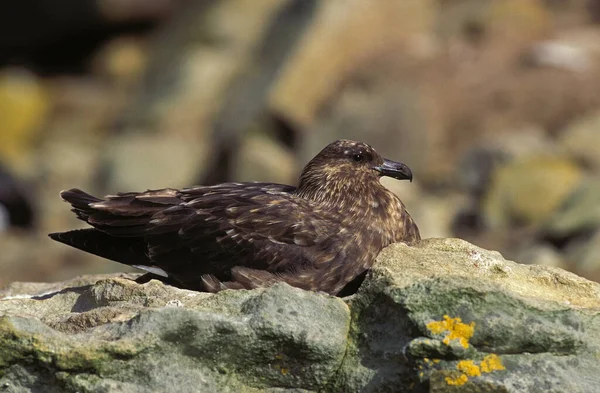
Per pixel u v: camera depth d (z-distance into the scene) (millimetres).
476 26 23250
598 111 20875
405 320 6406
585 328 6434
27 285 8617
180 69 27062
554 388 6195
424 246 7219
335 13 23297
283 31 24188
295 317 6535
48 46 31203
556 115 21000
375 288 6578
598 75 21547
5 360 6520
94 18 30422
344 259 7945
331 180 8383
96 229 8133
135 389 6469
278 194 8281
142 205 8062
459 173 19781
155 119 26078
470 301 6348
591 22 23812
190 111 26000
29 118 28422
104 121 28047
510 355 6324
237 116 23500
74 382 6469
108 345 6434
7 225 22062
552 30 23359
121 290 7188
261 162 21703
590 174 18594
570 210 16469
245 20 27703
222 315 6559
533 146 19656
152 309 6559
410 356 6305
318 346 6461
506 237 17234
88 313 6887
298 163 21625
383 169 8586
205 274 7887
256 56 24625
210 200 8062
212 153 23438
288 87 22625
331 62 22984
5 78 29797
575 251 15477
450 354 6246
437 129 21031
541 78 21547
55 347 6457
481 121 21047
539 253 15570
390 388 6418
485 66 22125
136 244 8047
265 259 7871
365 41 23359
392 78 22312
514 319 6320
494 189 18469
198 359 6551
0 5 30266
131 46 30547
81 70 30609
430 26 23953
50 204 23188
